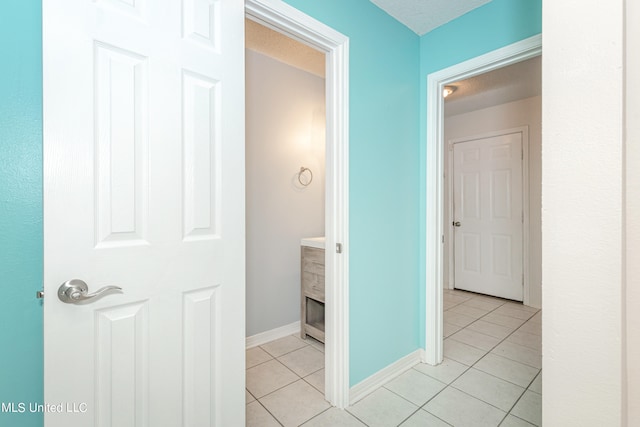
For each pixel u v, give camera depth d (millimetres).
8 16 812
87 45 842
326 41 1541
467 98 3336
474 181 3834
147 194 952
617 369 596
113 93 888
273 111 2508
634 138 602
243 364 1194
